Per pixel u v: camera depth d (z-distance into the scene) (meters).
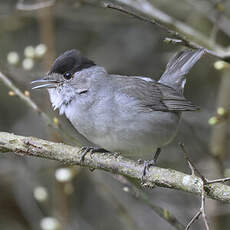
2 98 14.27
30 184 13.02
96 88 8.88
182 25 11.33
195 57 10.36
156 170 7.68
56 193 12.02
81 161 7.94
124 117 8.62
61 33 15.09
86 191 13.79
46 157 7.88
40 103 12.04
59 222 11.46
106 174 12.75
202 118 13.00
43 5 11.60
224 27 12.12
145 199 8.92
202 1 12.99
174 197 12.96
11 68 10.60
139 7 10.91
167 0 14.31
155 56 14.55
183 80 10.29
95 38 15.09
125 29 15.02
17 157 13.26
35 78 10.89
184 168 12.84
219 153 11.34
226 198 7.12
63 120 12.46
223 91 12.84
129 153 9.09
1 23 14.43
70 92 9.03
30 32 14.80
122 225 13.38
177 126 9.48
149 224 12.71
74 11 14.45
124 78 9.18
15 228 13.78
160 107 9.01
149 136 8.83
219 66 9.45
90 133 8.90
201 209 6.44
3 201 13.95
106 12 14.45
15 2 14.68
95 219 13.61
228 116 9.79
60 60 9.17
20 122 14.18
